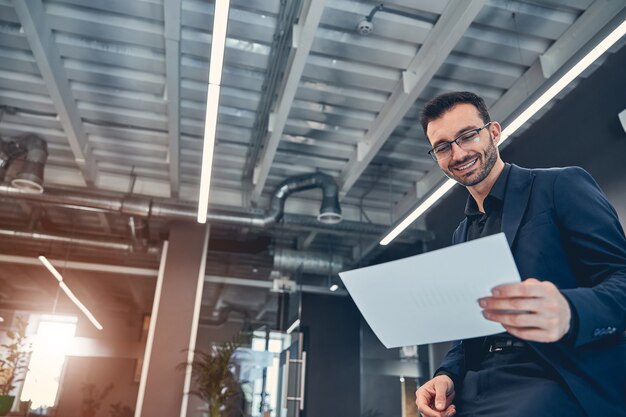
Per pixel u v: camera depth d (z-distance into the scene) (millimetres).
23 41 3516
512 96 3828
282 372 5820
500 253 520
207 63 3693
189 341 5039
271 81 3736
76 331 6918
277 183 5484
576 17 3240
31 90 4070
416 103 4109
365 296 692
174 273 5273
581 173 769
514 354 734
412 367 5902
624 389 617
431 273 593
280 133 3971
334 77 3799
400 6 3168
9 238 6172
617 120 3225
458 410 777
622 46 3275
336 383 6500
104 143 4793
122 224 6555
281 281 6469
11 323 6660
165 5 2816
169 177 5395
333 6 3164
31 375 6277
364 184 5570
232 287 7461
